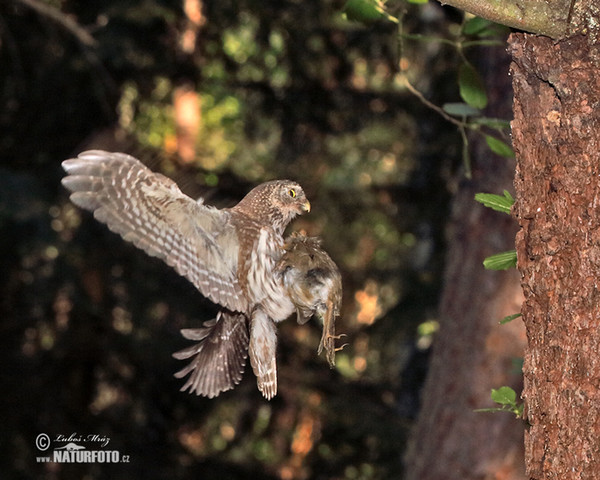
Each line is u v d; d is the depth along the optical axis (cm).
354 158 1672
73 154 1462
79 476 1512
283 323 1645
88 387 1551
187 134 1633
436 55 1459
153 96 1554
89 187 468
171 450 1571
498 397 459
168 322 1527
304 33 1500
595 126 379
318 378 1619
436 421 1055
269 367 520
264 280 512
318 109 1562
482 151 1005
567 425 383
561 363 385
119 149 485
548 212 389
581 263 381
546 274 389
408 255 1666
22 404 1512
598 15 378
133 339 1516
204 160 1755
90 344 1540
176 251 500
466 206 1041
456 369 1042
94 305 1505
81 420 1537
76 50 1422
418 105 1527
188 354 558
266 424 1684
